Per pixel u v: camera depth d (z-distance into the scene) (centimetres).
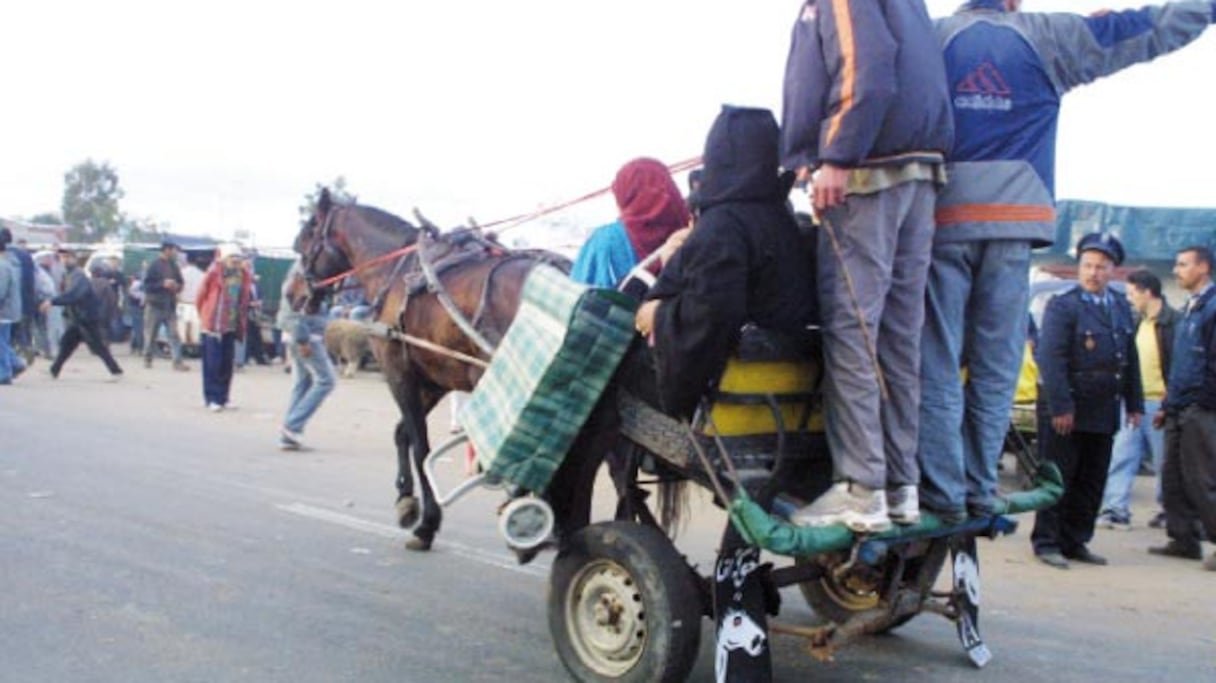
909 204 420
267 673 487
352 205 802
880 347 434
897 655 547
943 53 457
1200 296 796
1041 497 515
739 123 432
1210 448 773
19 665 485
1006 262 460
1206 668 544
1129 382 827
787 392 445
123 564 654
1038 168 461
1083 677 524
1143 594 702
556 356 455
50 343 2233
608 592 459
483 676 493
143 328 2352
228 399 1471
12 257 1877
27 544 689
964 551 519
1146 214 1548
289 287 883
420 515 719
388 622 566
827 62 402
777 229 428
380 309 719
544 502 480
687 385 420
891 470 433
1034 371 1002
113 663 491
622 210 593
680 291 421
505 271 642
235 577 638
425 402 723
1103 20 465
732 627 431
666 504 525
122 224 8369
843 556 454
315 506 851
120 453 1055
